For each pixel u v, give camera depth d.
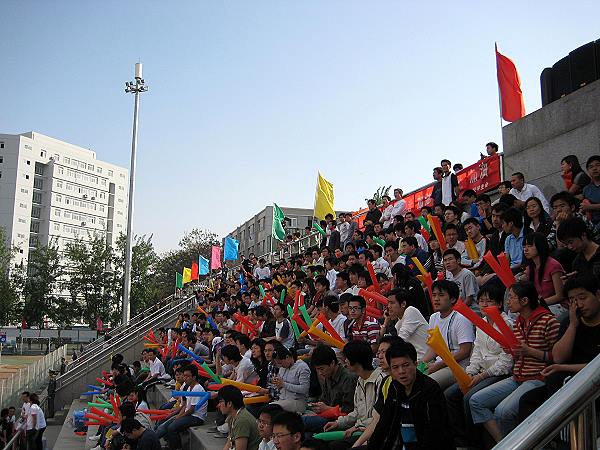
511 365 5.12
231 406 7.28
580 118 10.93
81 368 22.95
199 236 61.19
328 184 21.22
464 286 7.28
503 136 12.94
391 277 10.01
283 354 7.78
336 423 6.07
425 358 6.01
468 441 5.24
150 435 8.39
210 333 14.84
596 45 11.12
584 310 4.47
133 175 29.42
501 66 13.68
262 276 20.73
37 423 16.09
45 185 85.69
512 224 7.86
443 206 11.70
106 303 49.41
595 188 7.73
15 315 52.06
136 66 29.69
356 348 5.89
